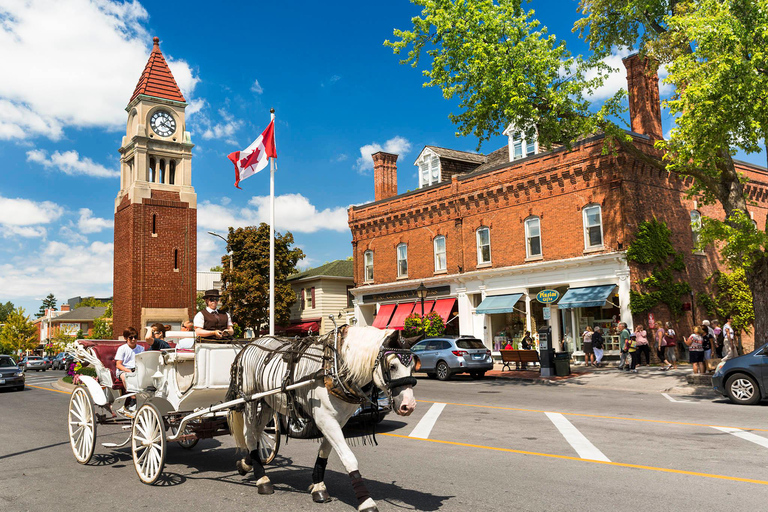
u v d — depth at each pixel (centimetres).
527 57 2002
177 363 759
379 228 3716
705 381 1789
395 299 3575
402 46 2211
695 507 575
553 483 677
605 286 2552
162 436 700
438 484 682
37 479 761
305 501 625
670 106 1622
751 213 3045
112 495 669
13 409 1689
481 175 3103
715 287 2755
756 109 1480
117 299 4328
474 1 2059
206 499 640
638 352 2300
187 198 4384
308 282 4634
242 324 4384
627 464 771
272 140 2056
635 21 2014
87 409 854
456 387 1997
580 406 1421
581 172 2653
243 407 695
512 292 2942
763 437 958
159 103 4375
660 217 2605
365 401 597
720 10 1512
